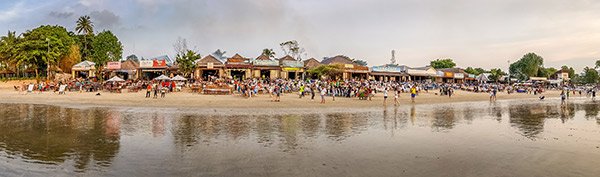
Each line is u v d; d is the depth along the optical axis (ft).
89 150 32.19
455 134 44.19
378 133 44.04
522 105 104.17
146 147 33.68
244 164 27.73
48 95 109.50
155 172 25.27
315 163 28.35
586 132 48.06
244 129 45.70
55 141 36.37
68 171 25.40
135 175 24.52
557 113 78.48
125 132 42.50
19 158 28.99
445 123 55.72
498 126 53.06
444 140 39.58
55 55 191.01
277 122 53.11
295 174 25.08
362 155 31.40
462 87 192.13
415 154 32.12
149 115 60.85
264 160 29.09
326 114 65.67
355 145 35.91
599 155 32.58
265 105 81.35
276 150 33.04
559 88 264.11
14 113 63.57
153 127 46.83
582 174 26.20
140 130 44.16
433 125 52.85
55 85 137.18
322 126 49.52
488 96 151.84
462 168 27.45
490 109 86.53
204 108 73.56
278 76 188.34
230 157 30.01
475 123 56.54
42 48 189.26
